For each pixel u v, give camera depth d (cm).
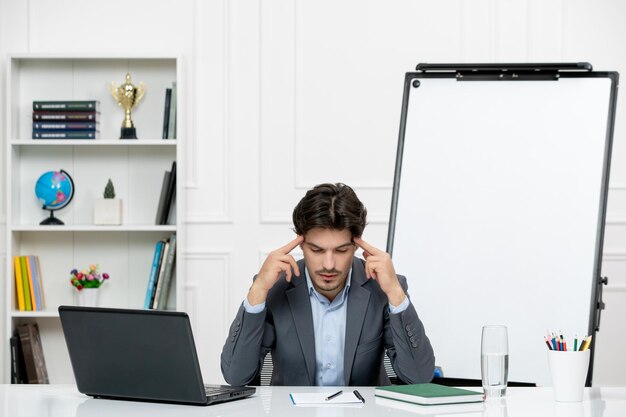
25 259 454
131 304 470
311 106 469
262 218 468
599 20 464
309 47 470
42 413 198
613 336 460
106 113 470
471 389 228
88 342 215
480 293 327
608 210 462
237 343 246
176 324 203
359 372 252
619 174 463
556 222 327
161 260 452
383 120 468
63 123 454
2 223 457
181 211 451
